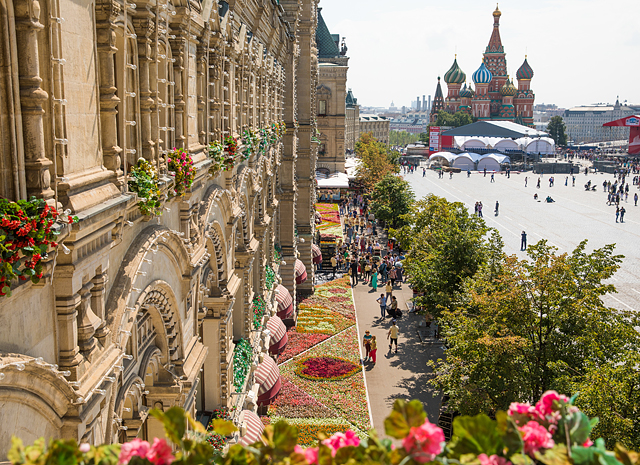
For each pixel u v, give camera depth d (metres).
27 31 6.59
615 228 77.12
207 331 19.11
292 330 40.56
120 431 11.73
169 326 12.90
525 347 22.11
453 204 41.62
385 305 43.62
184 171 12.45
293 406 29.08
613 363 22.08
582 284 23.61
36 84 6.75
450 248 33.50
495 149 193.88
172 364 13.24
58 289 7.47
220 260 19.45
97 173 8.57
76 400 7.49
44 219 6.43
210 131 17.28
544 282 22.69
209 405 19.28
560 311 22.45
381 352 37.03
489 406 21.75
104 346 8.70
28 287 6.67
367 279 54.97
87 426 8.22
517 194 116.94
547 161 198.50
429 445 4.54
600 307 23.17
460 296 29.17
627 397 17.69
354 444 5.04
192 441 4.75
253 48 25.75
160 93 12.19
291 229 43.25
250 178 24.84
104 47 8.82
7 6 6.27
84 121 8.19
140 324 11.60
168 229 11.66
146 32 10.32
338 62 125.50
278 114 37.66
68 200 7.38
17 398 6.47
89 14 8.32
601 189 126.25
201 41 15.25
